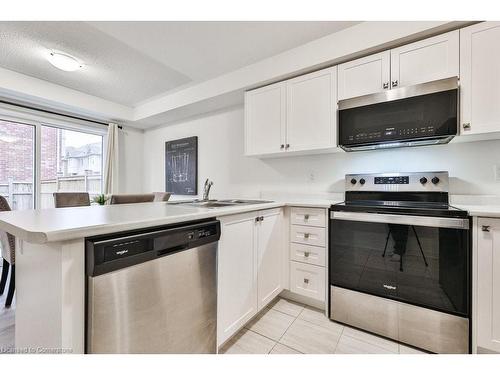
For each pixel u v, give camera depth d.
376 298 1.58
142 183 4.34
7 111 2.87
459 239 1.34
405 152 1.99
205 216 1.21
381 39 1.71
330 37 1.93
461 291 1.33
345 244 1.70
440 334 1.39
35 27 1.88
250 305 1.59
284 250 2.02
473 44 1.47
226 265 1.38
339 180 2.31
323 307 1.90
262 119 2.35
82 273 0.79
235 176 3.09
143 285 0.93
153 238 0.96
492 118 1.42
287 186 2.65
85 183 3.77
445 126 1.50
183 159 3.64
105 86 3.01
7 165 2.99
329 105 1.97
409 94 1.60
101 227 0.81
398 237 1.51
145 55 2.28
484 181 1.72
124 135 4.09
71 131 3.61
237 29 1.89
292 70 2.12
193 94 2.97
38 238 0.69
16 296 1.09
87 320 0.79
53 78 2.79
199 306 1.18
